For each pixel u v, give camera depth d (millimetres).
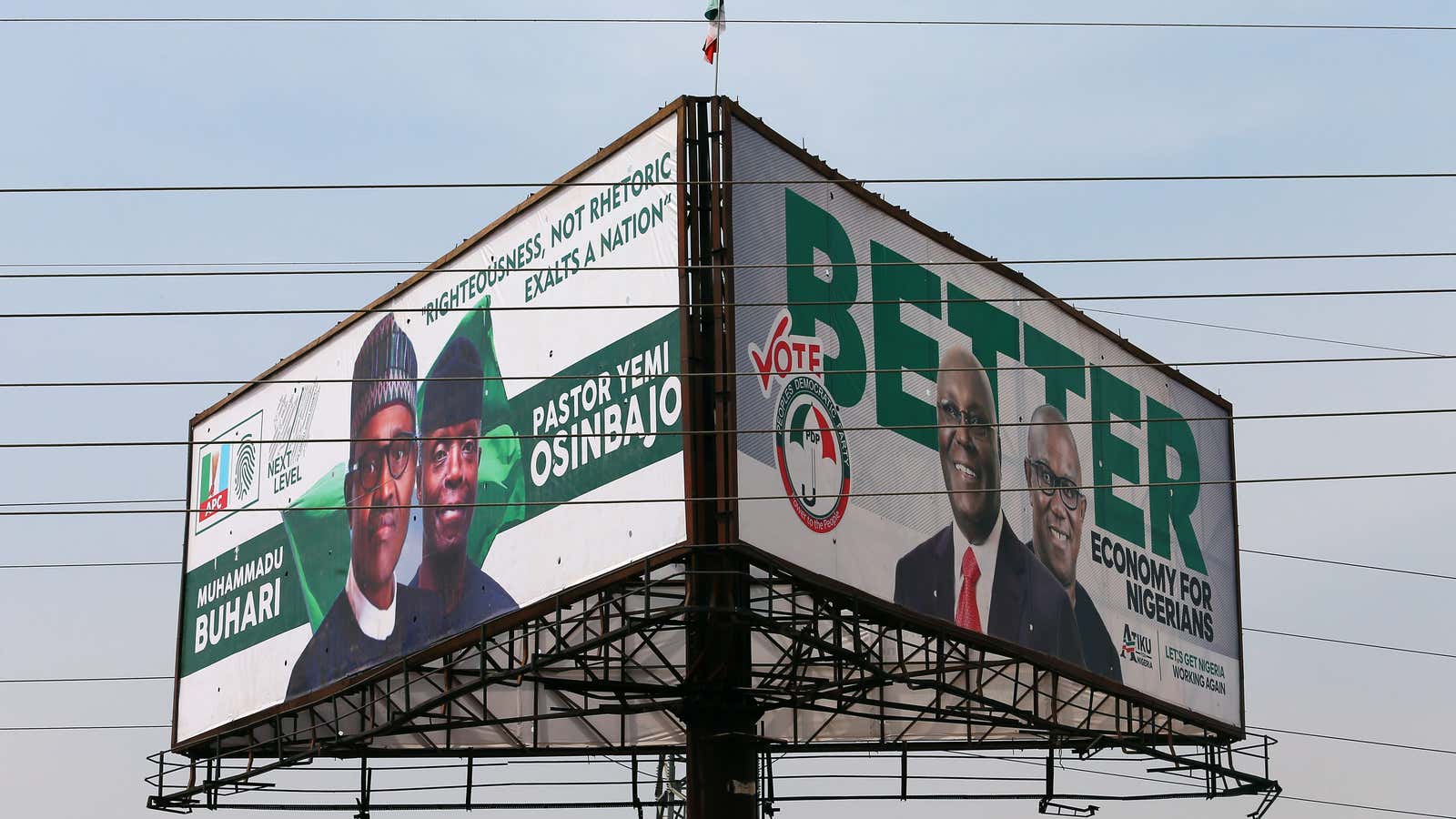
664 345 29672
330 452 36094
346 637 34719
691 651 32375
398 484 34344
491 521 32094
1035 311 36031
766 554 28969
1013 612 34000
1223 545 40812
